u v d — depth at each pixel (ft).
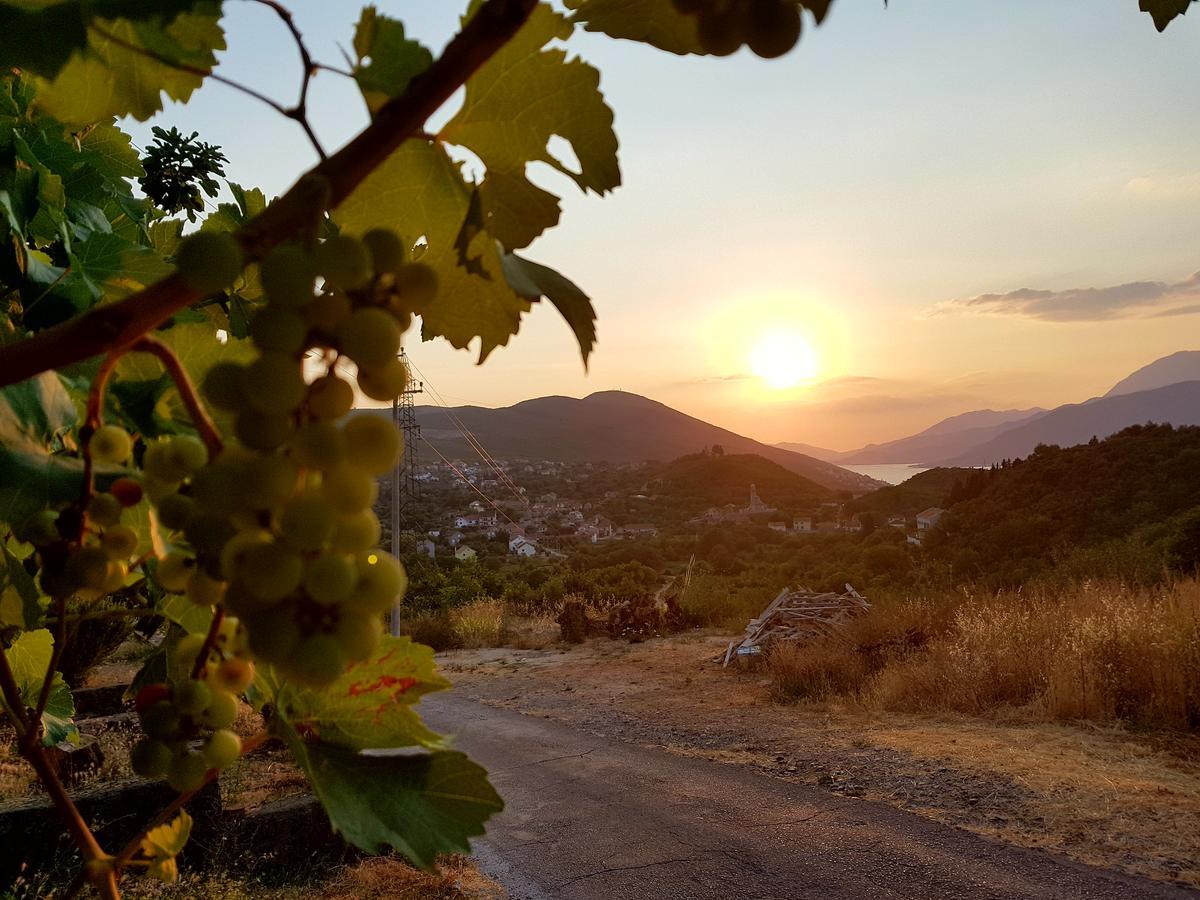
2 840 19.83
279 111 1.80
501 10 1.80
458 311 2.71
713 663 55.21
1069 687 33.78
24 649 4.07
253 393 1.67
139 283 3.80
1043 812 24.82
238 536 1.81
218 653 2.15
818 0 1.51
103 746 25.16
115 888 2.07
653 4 2.42
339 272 1.68
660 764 33.65
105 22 2.28
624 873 23.61
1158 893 19.97
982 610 44.65
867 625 48.60
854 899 21.20
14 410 2.42
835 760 31.83
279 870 23.47
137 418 2.97
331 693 2.16
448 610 85.56
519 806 29.45
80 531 2.25
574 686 51.60
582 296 2.53
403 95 1.80
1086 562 58.03
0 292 3.64
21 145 4.04
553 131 2.48
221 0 2.21
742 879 22.77
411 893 22.56
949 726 34.63
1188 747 28.96
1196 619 34.86
